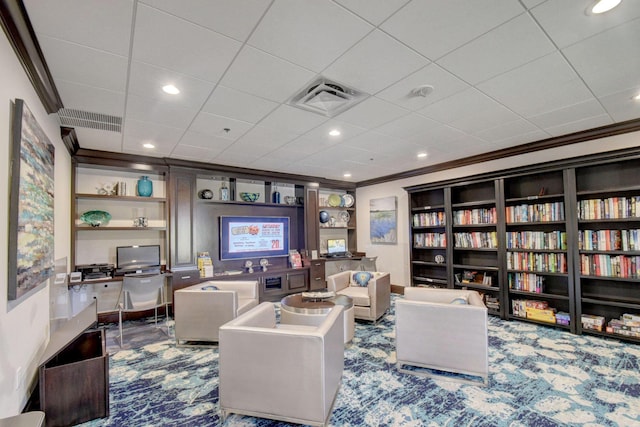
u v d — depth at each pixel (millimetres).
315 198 6402
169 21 1687
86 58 2027
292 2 1561
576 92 2627
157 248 4660
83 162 4148
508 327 3922
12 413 1744
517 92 2617
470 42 1925
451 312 2551
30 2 1517
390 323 4145
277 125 3340
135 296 3760
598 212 3580
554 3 1594
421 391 2400
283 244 6105
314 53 2023
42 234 2295
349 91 2582
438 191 5512
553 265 3924
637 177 3504
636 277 3336
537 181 4293
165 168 4746
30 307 2088
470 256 5008
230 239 5496
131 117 3039
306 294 3764
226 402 2049
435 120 3244
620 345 3275
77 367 2064
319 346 1884
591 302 3584
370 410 2156
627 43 1942
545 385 2473
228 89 2500
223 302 3344
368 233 6797
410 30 1800
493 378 2592
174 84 2402
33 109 2160
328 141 3943
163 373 2756
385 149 4367
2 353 1613
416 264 5738
